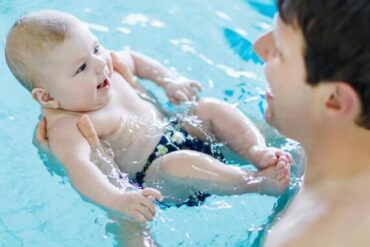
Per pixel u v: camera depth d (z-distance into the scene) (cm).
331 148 118
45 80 182
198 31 245
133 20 247
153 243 158
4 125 199
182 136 183
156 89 209
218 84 220
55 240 164
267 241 130
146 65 210
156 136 184
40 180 179
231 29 247
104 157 176
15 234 167
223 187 166
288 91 115
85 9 251
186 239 160
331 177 120
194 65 229
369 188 114
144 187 173
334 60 104
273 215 159
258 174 164
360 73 103
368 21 99
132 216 159
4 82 215
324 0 101
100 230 162
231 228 161
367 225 111
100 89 184
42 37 180
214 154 180
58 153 176
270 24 250
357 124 111
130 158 182
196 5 258
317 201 121
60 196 172
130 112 190
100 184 166
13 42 184
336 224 114
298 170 167
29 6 252
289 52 111
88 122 178
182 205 168
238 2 262
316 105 113
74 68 179
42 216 170
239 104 210
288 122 121
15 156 187
